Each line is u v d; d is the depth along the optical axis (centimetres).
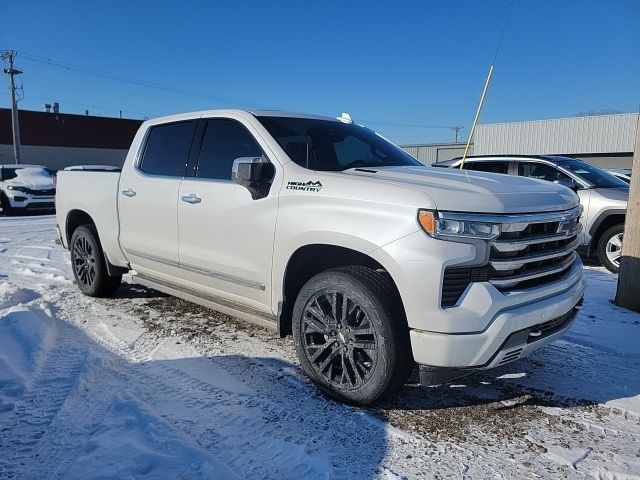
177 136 471
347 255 348
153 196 467
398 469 276
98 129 4503
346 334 331
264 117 418
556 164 852
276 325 379
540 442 306
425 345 297
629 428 322
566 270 361
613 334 483
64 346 437
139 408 325
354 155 421
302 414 329
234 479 258
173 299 583
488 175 377
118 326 490
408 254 297
